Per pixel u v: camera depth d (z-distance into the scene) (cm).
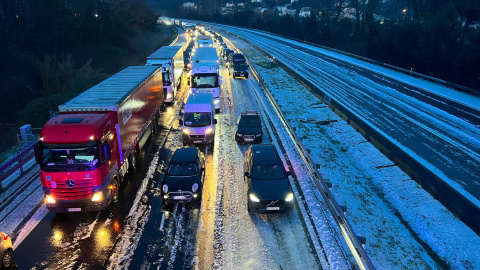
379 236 1127
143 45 6731
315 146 1897
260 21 11019
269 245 1058
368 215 1248
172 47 3462
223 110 2503
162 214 1233
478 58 3506
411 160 1529
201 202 1308
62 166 1127
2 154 1880
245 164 1493
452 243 1091
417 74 3494
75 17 5297
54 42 4675
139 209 1266
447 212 1246
